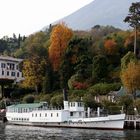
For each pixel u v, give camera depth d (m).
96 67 149.12
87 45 165.38
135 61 136.25
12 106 129.75
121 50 166.00
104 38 180.25
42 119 118.00
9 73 187.88
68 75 154.88
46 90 158.62
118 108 122.81
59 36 166.62
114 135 86.94
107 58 161.75
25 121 122.88
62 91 152.38
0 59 184.88
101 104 124.69
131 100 123.38
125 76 127.81
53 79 161.50
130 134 90.12
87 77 150.50
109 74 151.75
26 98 150.25
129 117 110.50
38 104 124.75
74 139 77.19
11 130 99.69
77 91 141.75
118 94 133.12
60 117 113.69
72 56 157.12
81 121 109.69
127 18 160.25
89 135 86.38
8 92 169.75
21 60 193.38
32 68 164.25
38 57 166.50
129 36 168.50
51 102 136.62
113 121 105.38
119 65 159.25
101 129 106.25
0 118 138.00
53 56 164.88
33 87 165.62
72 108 114.25
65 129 105.69
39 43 192.38
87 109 118.06
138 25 159.38
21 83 171.50
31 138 78.44
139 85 126.94
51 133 91.19
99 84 142.12
